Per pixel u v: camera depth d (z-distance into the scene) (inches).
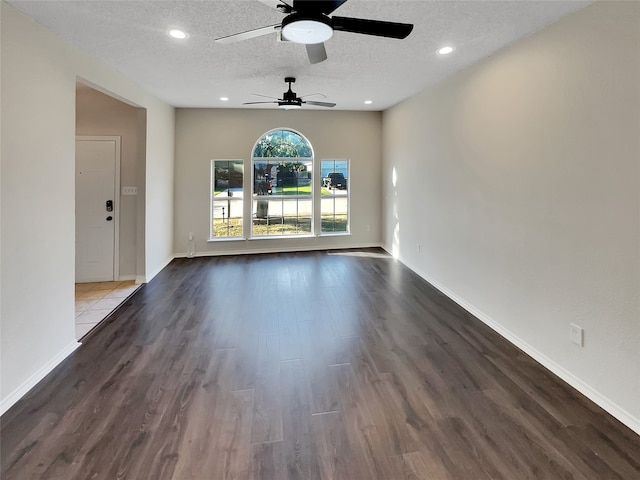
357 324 132.0
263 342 117.3
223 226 251.6
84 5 88.7
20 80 89.0
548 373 98.3
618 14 77.3
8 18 85.0
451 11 92.6
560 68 94.3
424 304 152.7
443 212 165.9
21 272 89.2
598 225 84.0
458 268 153.3
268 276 195.8
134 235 186.4
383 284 181.0
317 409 82.7
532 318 107.7
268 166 257.1
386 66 140.8
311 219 265.3
